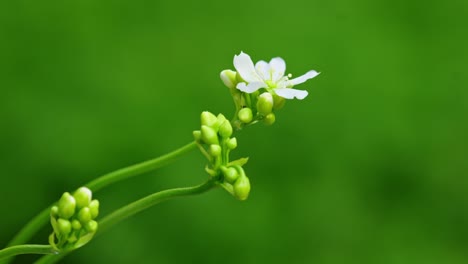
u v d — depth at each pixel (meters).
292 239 0.72
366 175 0.75
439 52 0.81
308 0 0.80
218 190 0.71
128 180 0.69
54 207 0.35
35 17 0.73
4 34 0.72
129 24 0.75
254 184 0.73
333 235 0.73
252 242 0.71
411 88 0.78
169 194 0.35
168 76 0.74
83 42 0.73
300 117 0.75
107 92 0.71
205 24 0.77
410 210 0.75
